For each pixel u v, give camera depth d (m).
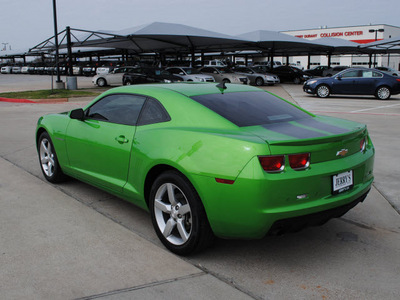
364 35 74.12
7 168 6.11
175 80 24.02
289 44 35.34
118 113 4.13
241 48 38.16
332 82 19.55
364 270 3.17
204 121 3.40
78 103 16.95
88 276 3.01
